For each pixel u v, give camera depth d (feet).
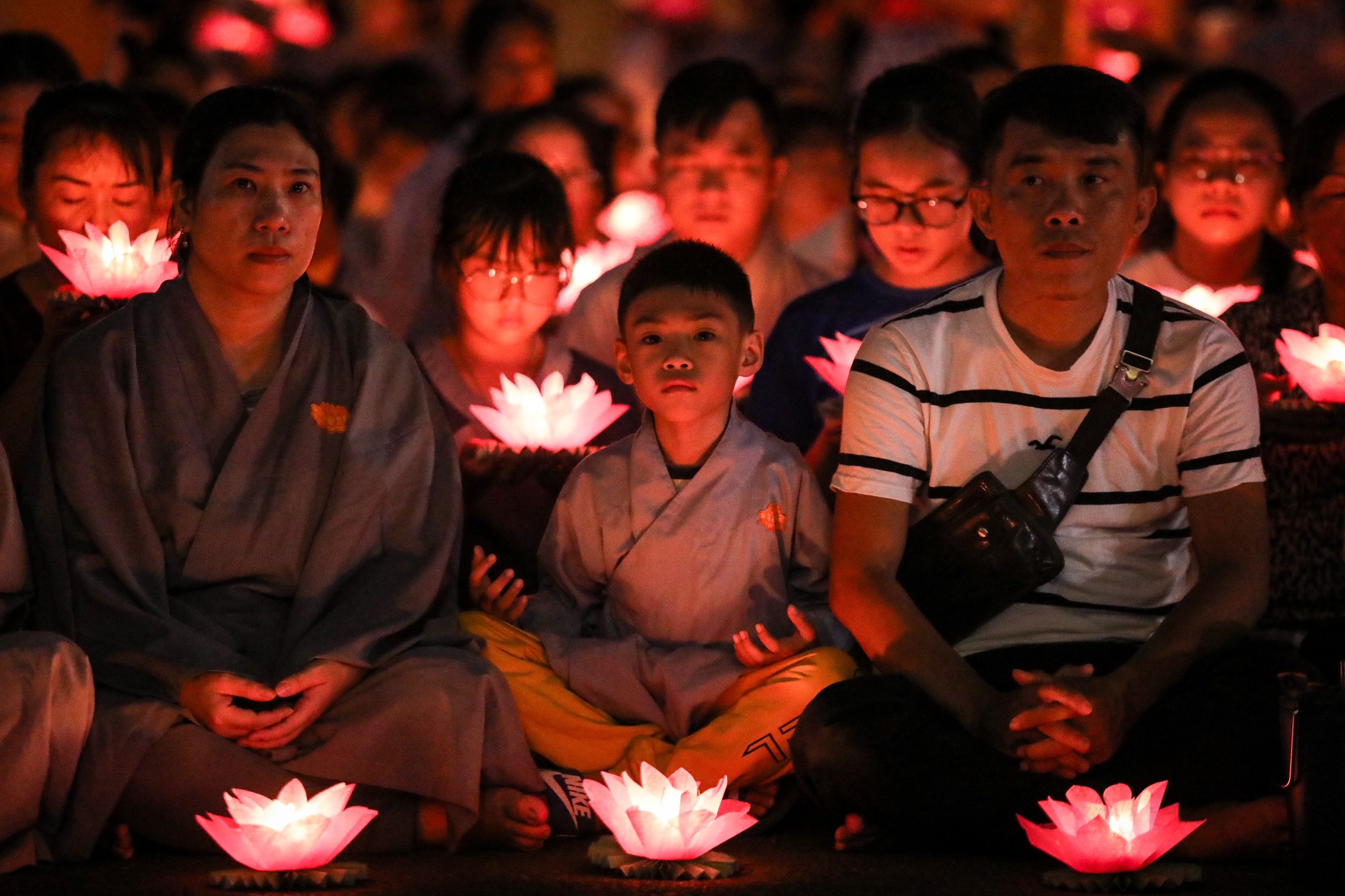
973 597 38.14
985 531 37.78
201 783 35.73
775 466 41.78
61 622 37.55
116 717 35.73
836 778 35.45
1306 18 93.45
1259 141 52.39
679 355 40.83
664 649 41.04
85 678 35.37
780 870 34.01
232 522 38.19
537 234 47.75
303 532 38.78
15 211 54.13
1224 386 37.76
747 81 54.60
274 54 103.45
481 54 77.00
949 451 38.78
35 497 38.29
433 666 36.91
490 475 43.80
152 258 41.78
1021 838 34.71
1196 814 34.19
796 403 50.37
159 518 38.24
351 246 70.54
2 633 37.40
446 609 39.93
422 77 82.74
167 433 38.42
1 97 53.42
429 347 49.73
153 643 36.83
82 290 41.75
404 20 110.63
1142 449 38.09
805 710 36.40
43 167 46.11
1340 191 44.50
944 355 38.91
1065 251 36.68
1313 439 42.16
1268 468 43.09
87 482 38.01
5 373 46.26
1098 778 34.55
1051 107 36.73
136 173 46.60
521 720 39.81
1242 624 36.45
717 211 54.03
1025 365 38.24
